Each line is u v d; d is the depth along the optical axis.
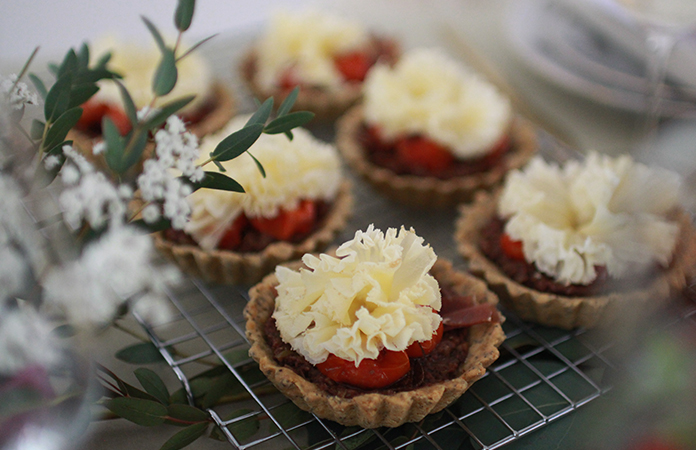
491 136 0.50
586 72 0.56
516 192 0.45
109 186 0.31
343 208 0.47
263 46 0.58
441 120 0.50
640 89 0.54
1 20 0.62
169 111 0.33
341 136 0.54
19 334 0.31
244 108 0.59
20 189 0.33
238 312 0.43
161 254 0.45
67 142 0.35
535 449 0.37
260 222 0.44
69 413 0.33
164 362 0.40
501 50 0.64
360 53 0.59
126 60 0.53
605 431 0.33
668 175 0.39
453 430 0.38
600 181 0.43
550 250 0.42
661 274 0.39
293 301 0.37
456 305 0.40
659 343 0.32
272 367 0.37
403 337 0.36
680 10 0.49
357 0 0.75
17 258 0.32
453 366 0.38
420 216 0.51
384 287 0.37
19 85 0.34
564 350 0.42
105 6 0.67
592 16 0.59
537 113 0.56
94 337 0.35
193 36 0.65
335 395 0.36
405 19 0.71
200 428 0.37
